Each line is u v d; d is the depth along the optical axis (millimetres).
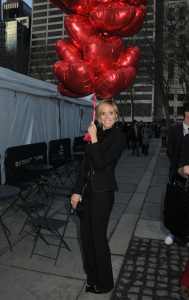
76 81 3947
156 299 2428
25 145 6387
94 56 3750
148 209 5047
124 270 2922
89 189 2373
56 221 3105
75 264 3004
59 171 8586
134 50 4371
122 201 5559
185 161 2955
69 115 9914
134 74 4160
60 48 4137
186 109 2896
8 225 4152
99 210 2305
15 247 3410
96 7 3490
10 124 6211
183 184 3006
